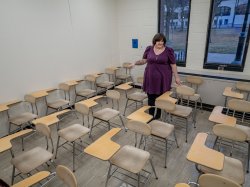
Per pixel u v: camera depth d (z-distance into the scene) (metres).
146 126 2.28
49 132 2.33
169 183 2.32
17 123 3.15
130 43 5.69
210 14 4.07
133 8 5.28
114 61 5.89
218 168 1.66
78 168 2.62
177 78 3.44
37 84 3.87
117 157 2.12
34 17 3.60
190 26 4.42
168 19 4.79
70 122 3.90
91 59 5.06
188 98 3.71
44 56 3.90
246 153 2.81
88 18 4.74
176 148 2.99
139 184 2.24
